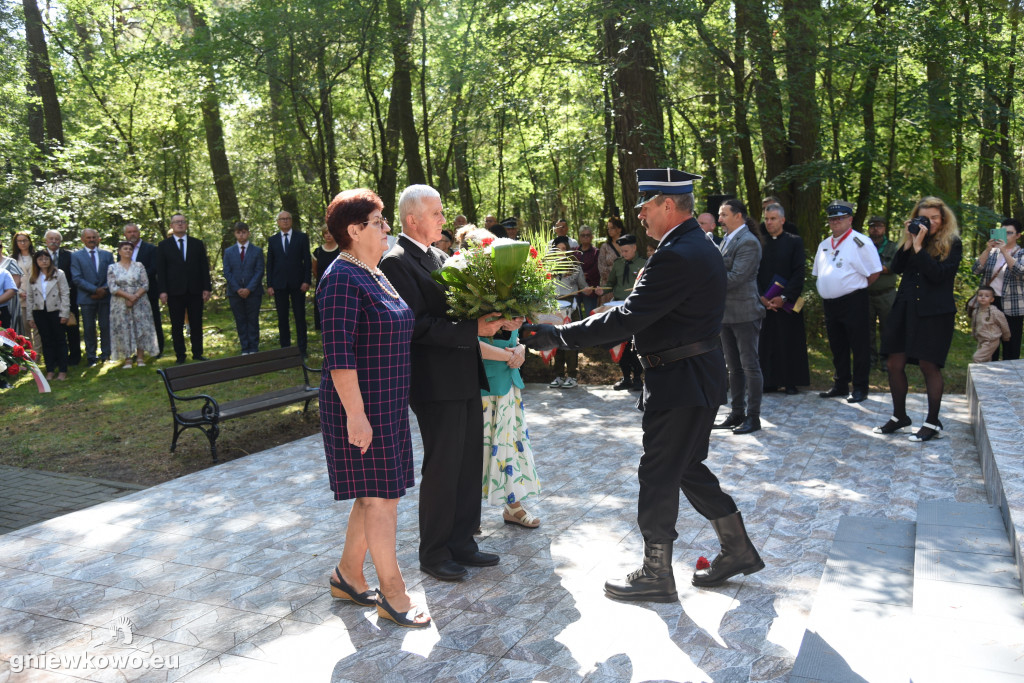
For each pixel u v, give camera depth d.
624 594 3.39
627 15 9.98
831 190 12.92
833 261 7.20
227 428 7.25
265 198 21.11
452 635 3.17
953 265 5.65
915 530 3.97
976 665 2.56
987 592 3.09
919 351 5.76
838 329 7.36
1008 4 11.52
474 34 12.73
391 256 3.54
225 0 14.63
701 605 3.35
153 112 20.19
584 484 5.11
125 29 19.28
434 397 3.58
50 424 7.56
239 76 14.50
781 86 10.74
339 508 4.86
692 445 3.24
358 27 13.55
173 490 5.33
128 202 15.33
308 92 14.40
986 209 12.38
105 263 10.70
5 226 13.63
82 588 3.76
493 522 4.46
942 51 11.26
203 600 3.59
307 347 11.53
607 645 3.04
